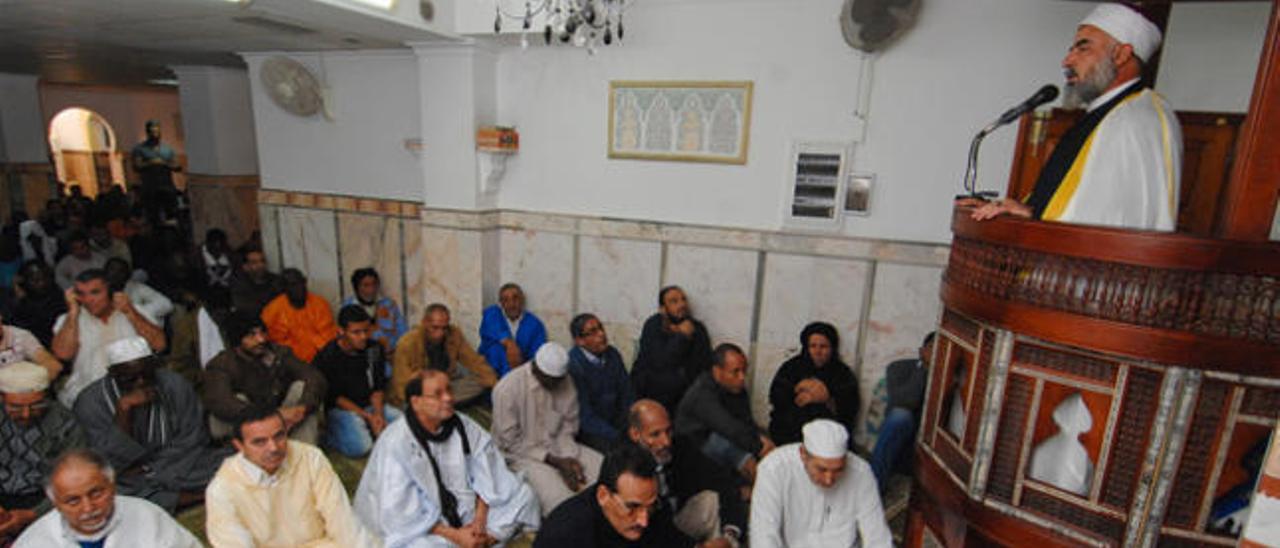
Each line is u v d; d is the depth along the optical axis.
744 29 3.60
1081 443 1.72
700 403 3.11
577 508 2.02
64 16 3.44
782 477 2.25
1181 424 1.54
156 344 3.56
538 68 4.14
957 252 2.06
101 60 5.51
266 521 2.21
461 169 4.26
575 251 4.25
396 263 4.88
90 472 1.86
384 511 2.49
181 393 2.96
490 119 4.27
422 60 4.19
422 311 4.87
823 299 3.69
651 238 4.02
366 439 3.44
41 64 5.87
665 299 3.77
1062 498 1.74
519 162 4.33
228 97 5.96
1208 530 1.60
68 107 9.43
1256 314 1.46
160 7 3.18
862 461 2.33
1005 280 1.79
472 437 2.70
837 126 3.50
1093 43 1.82
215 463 2.98
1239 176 1.54
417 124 4.59
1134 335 1.55
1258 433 1.52
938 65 3.26
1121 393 1.60
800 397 3.26
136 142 10.27
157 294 4.19
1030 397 1.75
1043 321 1.69
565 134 4.16
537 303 4.45
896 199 3.46
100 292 3.29
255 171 6.27
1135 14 1.78
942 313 2.16
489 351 4.14
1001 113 3.19
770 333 3.86
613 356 3.60
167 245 5.75
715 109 3.74
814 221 3.64
